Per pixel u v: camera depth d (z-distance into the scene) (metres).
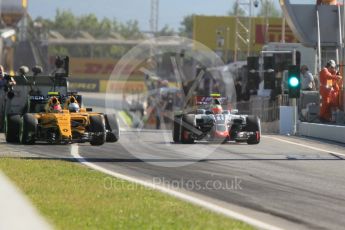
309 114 93.81
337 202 37.41
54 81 80.69
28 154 57.75
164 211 33.09
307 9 111.12
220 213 33.16
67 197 36.19
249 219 32.00
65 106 67.00
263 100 107.06
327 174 48.94
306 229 30.58
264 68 101.06
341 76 93.44
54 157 56.12
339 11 105.38
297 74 84.31
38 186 39.31
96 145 66.88
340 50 103.06
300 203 36.88
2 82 84.31
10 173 43.97
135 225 29.89
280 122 89.31
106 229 28.98
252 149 66.44
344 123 88.62
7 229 24.52
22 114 71.12
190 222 30.69
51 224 27.45
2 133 84.12
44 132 65.00
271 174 48.34
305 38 111.75
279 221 32.12
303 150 66.50
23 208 29.50
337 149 68.12
